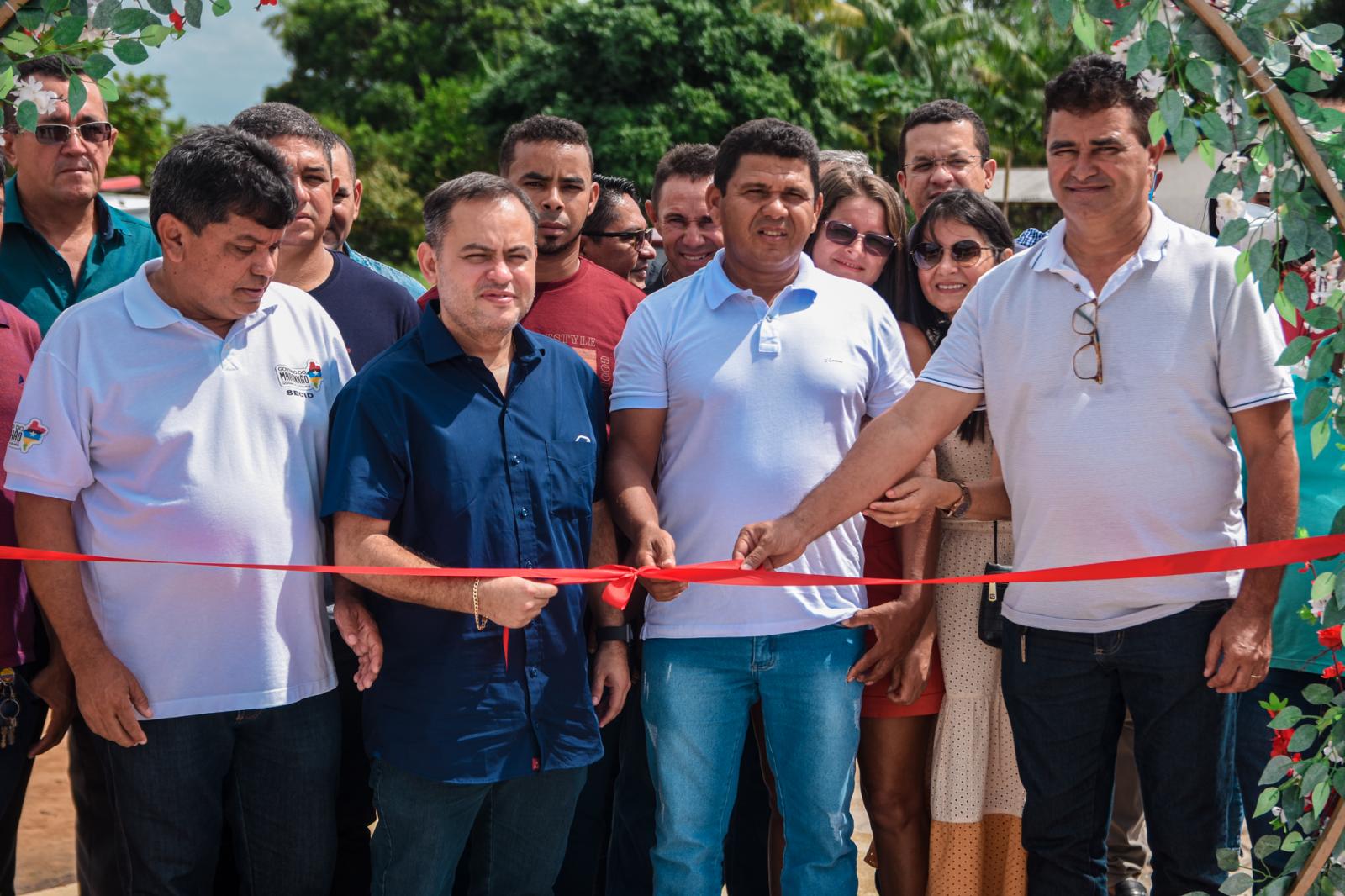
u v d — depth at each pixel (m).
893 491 3.22
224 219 2.81
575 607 3.12
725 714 3.22
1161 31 2.57
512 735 2.98
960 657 3.49
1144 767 3.08
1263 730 3.47
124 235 4.01
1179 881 3.04
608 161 22.48
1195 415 2.96
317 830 3.13
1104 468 2.99
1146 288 2.98
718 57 22.97
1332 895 2.74
